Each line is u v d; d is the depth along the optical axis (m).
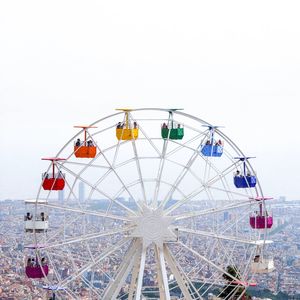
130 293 67.81
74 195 66.88
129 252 66.75
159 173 66.81
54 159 66.38
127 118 67.44
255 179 70.12
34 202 66.88
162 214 66.38
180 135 67.94
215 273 74.44
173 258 67.06
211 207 68.94
